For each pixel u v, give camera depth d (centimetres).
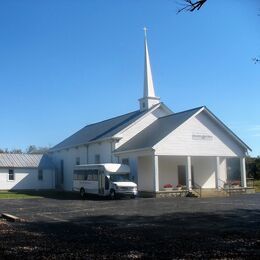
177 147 3681
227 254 1130
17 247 1315
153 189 3631
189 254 1143
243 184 4078
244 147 4075
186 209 2489
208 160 4291
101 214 2312
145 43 4562
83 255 1169
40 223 1981
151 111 4300
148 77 4500
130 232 1603
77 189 3881
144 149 3647
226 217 2055
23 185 5166
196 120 3822
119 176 3531
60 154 5378
